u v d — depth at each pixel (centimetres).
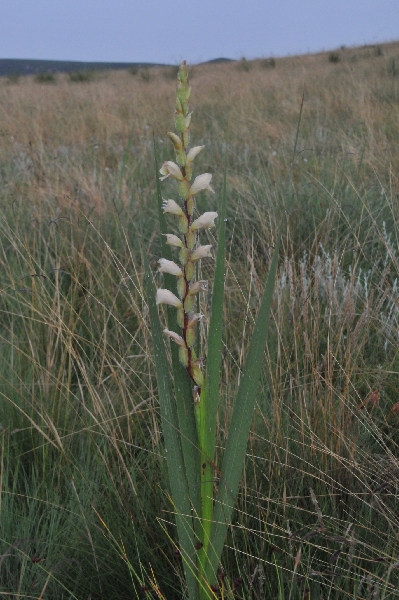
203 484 186
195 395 183
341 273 403
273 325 365
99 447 293
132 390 342
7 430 307
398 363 337
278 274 411
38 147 844
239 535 243
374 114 924
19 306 407
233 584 213
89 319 396
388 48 2259
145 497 267
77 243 491
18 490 286
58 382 319
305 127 962
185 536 188
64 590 238
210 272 442
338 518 244
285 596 226
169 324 188
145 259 191
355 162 657
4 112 1153
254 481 258
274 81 1516
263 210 529
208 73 2233
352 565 223
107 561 244
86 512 259
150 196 641
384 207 513
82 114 1160
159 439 290
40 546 251
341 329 315
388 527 245
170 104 1293
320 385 297
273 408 295
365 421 287
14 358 369
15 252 488
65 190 580
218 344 181
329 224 496
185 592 223
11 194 607
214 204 604
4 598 225
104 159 809
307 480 266
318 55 2636
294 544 235
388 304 375
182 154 169
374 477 268
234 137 933
